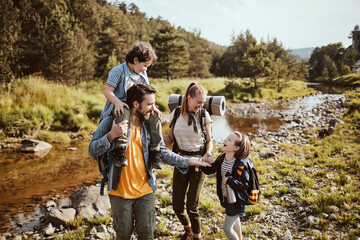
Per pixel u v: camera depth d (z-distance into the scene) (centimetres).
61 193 577
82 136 1164
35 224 436
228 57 6762
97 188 507
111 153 213
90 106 1423
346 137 855
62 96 1378
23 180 657
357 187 461
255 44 3075
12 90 1292
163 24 3475
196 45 5794
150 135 231
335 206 394
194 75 5878
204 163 253
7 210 493
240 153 268
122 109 204
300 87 3828
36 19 3278
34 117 1147
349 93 2958
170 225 383
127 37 4550
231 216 279
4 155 877
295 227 360
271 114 1852
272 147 884
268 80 3166
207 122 297
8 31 1609
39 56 2717
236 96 2645
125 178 217
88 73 3338
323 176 535
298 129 1243
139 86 215
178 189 300
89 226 395
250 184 265
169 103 329
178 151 300
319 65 8281
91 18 4922
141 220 228
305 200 423
